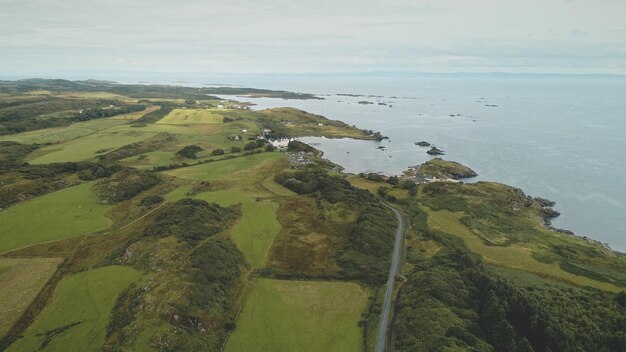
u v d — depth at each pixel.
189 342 56.28
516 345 56.38
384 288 74.31
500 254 90.00
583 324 60.31
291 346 58.78
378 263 82.31
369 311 67.25
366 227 93.88
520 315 61.25
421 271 78.50
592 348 56.56
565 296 68.38
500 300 64.38
